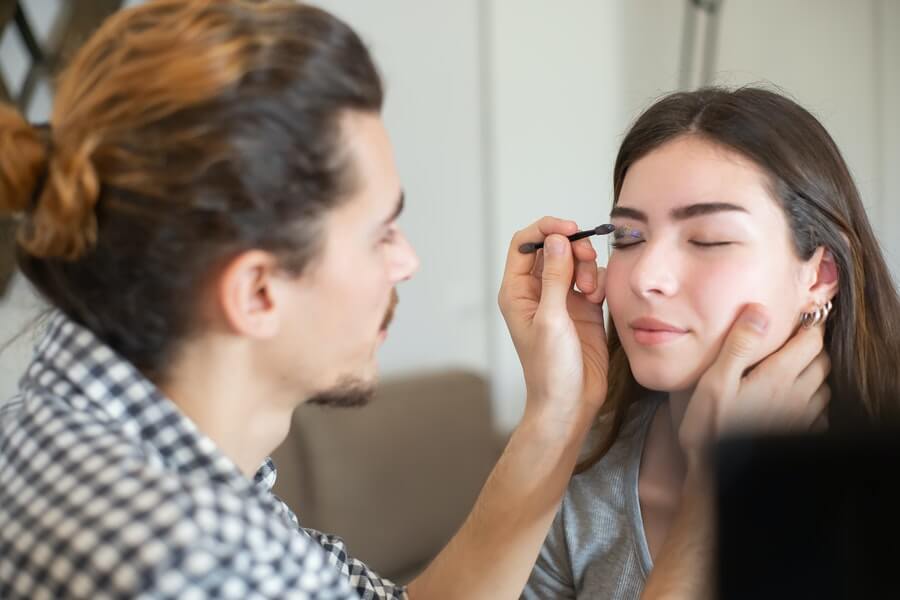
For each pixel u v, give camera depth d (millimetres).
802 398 828
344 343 648
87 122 563
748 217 790
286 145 567
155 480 515
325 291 618
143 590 474
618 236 850
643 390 962
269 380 646
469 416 1879
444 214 1969
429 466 1758
